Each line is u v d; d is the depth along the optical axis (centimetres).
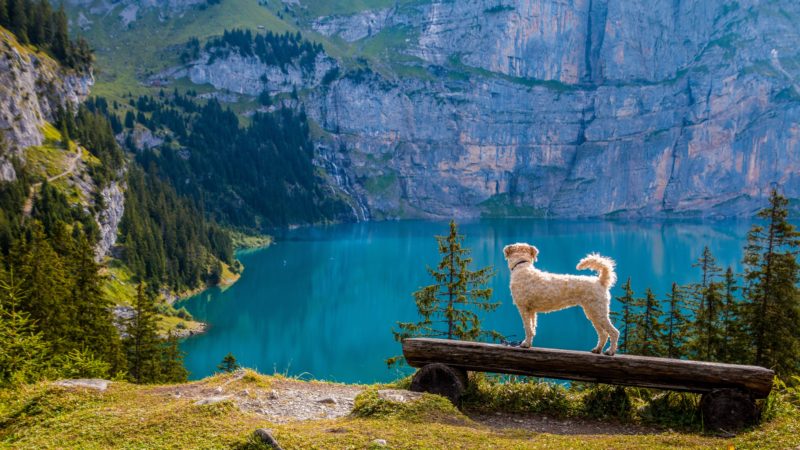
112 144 14462
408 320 11712
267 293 13975
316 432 1018
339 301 13488
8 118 11156
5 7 13938
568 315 10469
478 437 996
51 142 12144
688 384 1095
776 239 2814
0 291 3500
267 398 1277
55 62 14850
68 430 1039
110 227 11738
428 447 941
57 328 3725
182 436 985
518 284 1192
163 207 14550
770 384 1048
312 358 8919
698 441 979
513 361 1191
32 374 1739
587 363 1143
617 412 1172
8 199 9481
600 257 1161
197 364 8256
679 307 3512
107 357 3950
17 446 985
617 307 10706
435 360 1256
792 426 1003
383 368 8306
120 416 1095
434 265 18138
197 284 13488
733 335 3012
